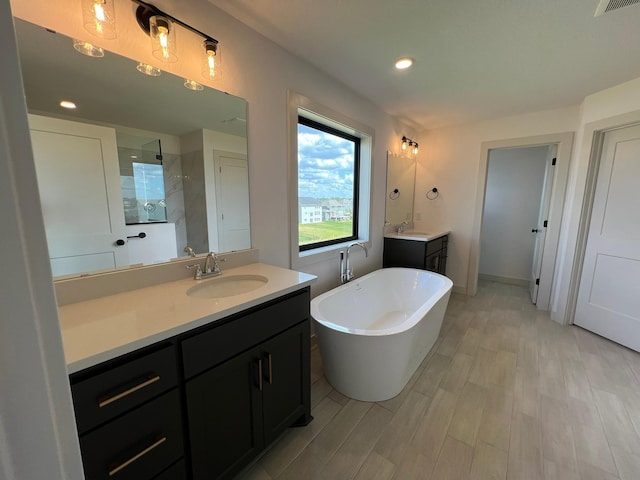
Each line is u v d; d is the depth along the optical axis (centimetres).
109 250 125
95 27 109
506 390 184
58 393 32
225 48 153
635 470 129
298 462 134
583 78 218
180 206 148
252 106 171
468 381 193
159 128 137
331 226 278
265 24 159
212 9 145
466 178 356
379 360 165
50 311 30
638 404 170
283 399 137
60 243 112
